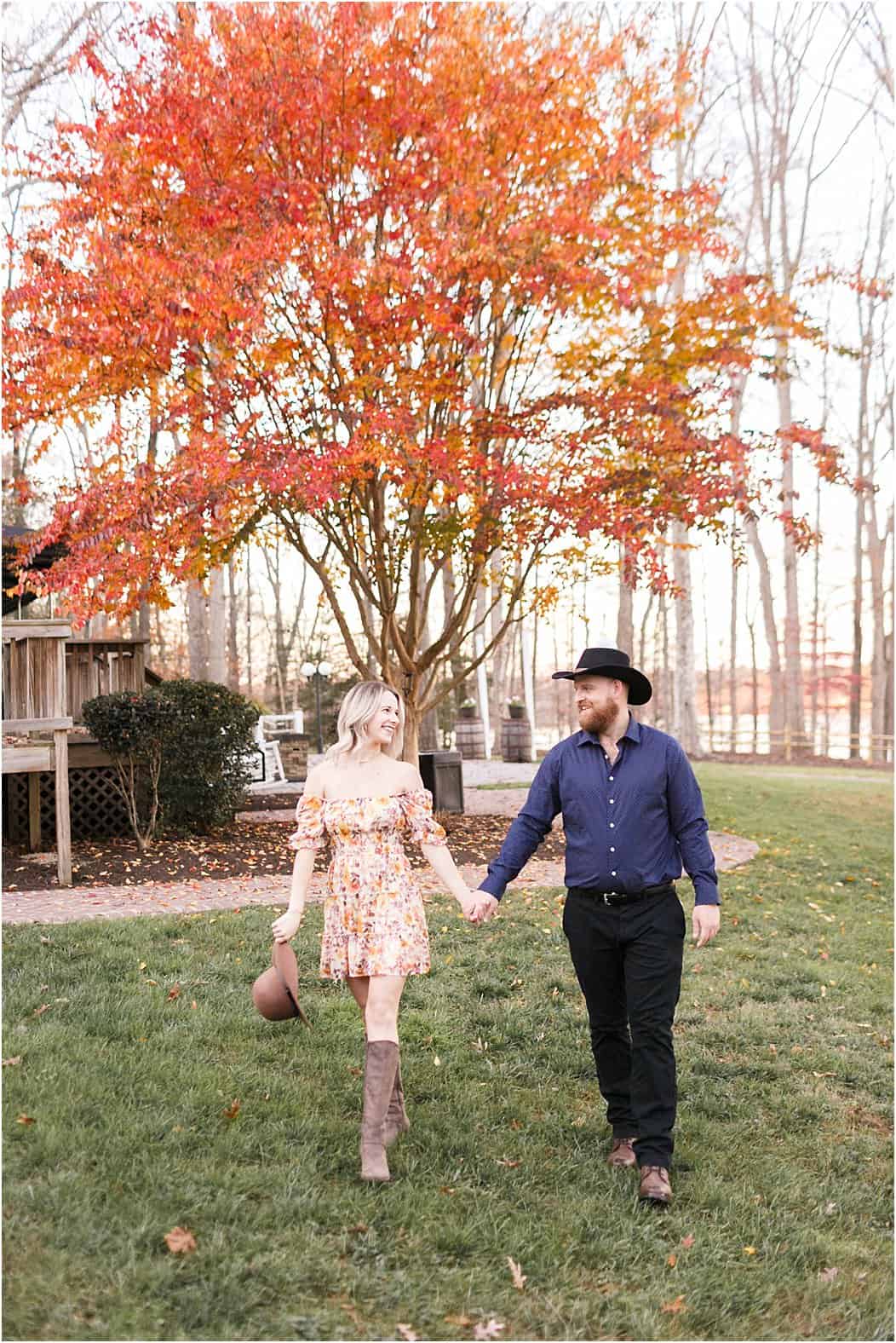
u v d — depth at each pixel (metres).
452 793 12.97
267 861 9.26
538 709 56.31
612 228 8.65
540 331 9.50
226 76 7.88
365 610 10.80
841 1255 3.27
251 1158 3.44
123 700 9.81
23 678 8.45
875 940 7.58
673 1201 3.52
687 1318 2.84
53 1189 3.01
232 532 9.03
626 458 9.24
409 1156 3.57
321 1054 4.41
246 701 10.80
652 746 3.75
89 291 7.85
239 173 8.10
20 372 8.11
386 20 7.94
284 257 7.82
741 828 12.80
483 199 8.21
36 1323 2.46
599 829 3.69
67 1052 4.12
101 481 8.49
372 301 7.90
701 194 8.99
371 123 8.24
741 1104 4.43
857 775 22.56
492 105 8.13
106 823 10.88
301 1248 2.92
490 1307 2.78
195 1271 2.75
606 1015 3.83
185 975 5.41
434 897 7.86
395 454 8.07
